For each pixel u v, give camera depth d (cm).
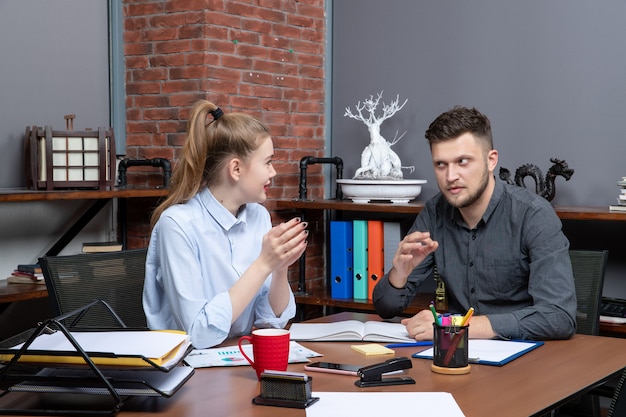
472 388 152
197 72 344
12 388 139
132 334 152
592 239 335
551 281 209
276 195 379
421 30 379
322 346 191
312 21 397
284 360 156
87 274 217
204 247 197
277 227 186
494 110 359
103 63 359
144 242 360
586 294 233
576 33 336
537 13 346
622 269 328
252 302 207
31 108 326
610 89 329
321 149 407
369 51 396
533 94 348
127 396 142
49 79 334
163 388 138
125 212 362
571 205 340
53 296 209
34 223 328
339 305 357
